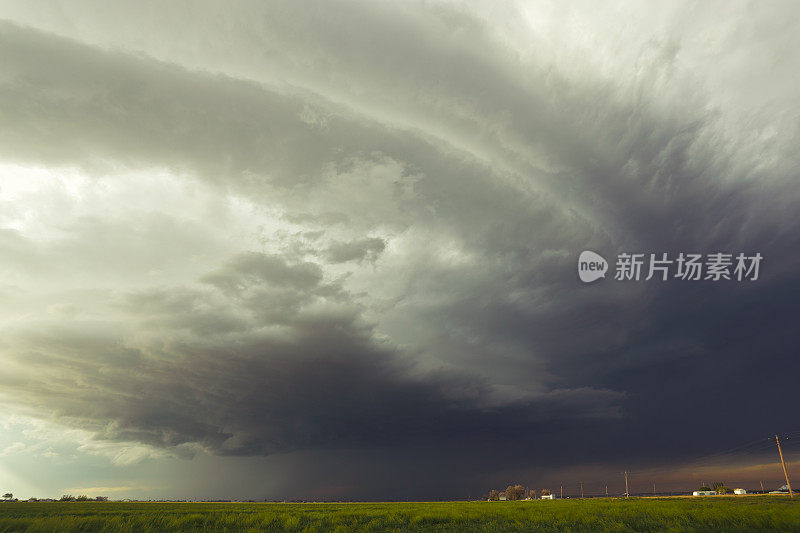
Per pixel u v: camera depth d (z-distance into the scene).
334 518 26.78
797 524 15.41
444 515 27.22
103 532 17.44
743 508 24.16
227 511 40.81
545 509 32.69
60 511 38.16
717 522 17.72
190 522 22.69
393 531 19.80
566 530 18.11
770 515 17.62
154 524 21.12
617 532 16.95
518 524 21.02
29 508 43.31
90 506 56.31
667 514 22.92
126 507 54.31
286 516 24.52
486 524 21.78
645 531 16.89
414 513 30.61
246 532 18.50
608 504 40.09
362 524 22.55
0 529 18.08
